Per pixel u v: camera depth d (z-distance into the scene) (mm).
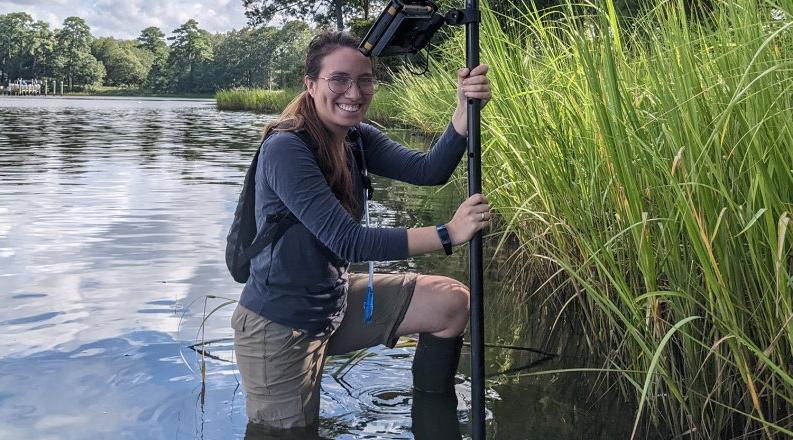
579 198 2525
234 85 92438
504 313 3088
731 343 1706
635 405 2189
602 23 2258
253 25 38594
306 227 2033
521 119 2789
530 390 2312
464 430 2047
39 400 2188
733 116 1847
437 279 2354
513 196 3131
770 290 1677
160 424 2061
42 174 7441
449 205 5695
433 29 1968
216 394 2266
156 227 4762
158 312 3025
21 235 4461
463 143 2285
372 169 2393
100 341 2680
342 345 2350
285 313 2090
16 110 26422
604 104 2100
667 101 2021
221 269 3721
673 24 2209
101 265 3764
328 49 2059
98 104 39531
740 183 1832
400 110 12266
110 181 6988
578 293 2598
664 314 2170
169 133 14930
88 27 96938
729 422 1947
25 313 2977
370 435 2029
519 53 3172
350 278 2408
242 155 10039
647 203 2184
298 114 2092
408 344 2758
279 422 2088
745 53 1866
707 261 1717
